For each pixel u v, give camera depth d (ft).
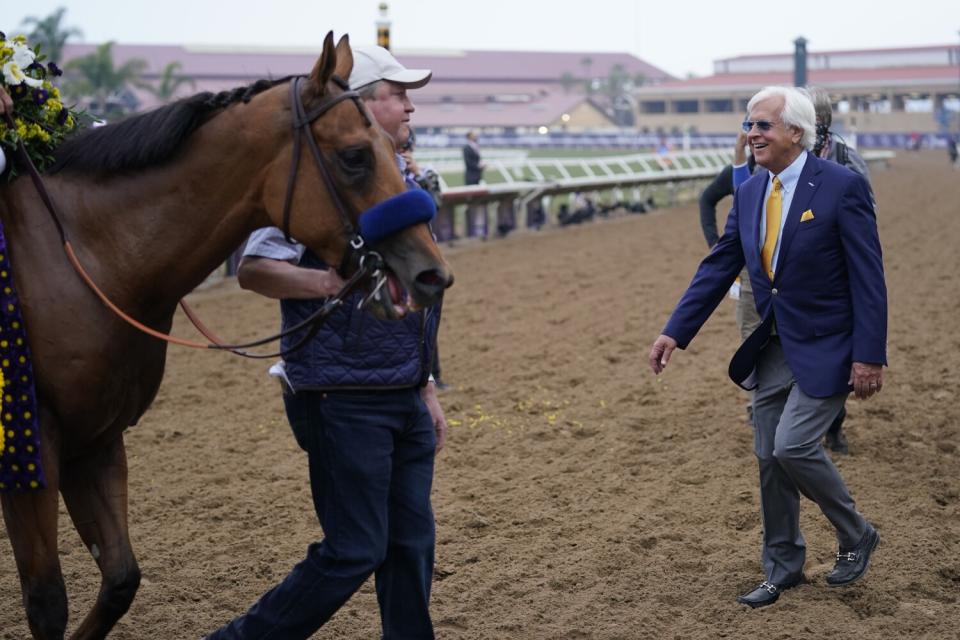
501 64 404.16
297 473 18.54
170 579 13.88
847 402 22.02
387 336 9.89
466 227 58.59
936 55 277.23
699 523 15.72
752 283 12.85
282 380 10.43
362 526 9.89
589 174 72.18
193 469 18.86
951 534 14.85
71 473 10.49
